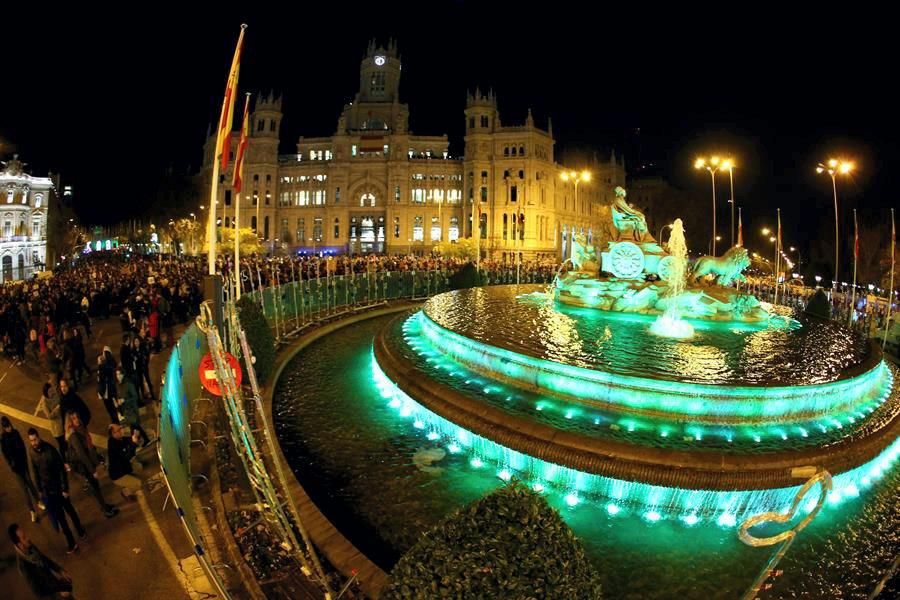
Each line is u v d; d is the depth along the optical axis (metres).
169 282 29.52
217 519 9.89
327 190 116.06
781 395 12.95
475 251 78.00
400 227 112.88
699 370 14.09
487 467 13.04
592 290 23.94
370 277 38.81
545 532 5.37
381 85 131.88
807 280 58.59
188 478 11.08
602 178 137.12
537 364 14.68
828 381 13.58
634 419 12.86
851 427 13.13
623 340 17.41
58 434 11.43
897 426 13.70
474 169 105.88
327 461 13.59
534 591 5.14
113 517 10.01
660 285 22.91
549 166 108.25
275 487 11.19
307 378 20.56
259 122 119.06
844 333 20.38
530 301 26.17
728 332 19.89
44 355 16.80
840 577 9.50
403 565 5.52
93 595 7.95
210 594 8.01
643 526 10.87
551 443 11.93
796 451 11.43
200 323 10.27
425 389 15.48
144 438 12.55
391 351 18.98
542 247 105.56
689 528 10.82
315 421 16.16
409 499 11.85
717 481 10.79
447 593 5.19
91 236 107.50
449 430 14.28
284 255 107.12
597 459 11.39
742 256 22.95
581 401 13.80
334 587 8.31
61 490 8.94
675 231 23.28
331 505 11.67
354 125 129.75
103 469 11.75
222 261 42.47
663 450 11.20
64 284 30.47
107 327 25.94
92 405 15.33
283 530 9.25
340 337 28.05
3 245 77.50
